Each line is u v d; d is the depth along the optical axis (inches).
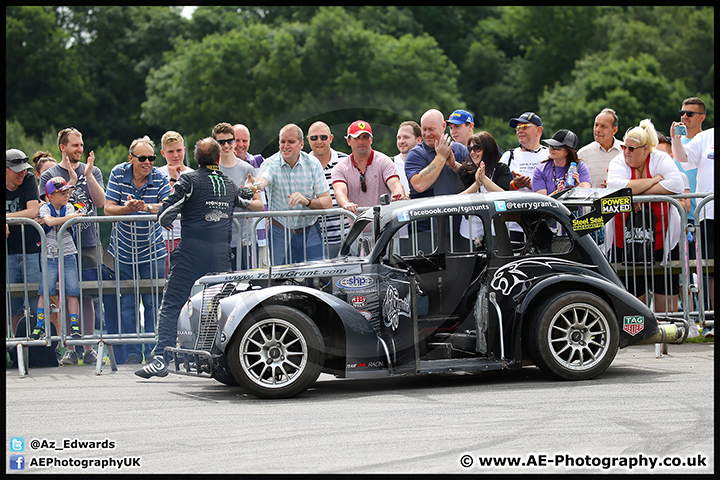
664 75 3964.1
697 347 532.7
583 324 410.3
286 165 462.6
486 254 407.8
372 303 408.8
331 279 410.6
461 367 398.6
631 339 418.0
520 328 403.5
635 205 535.5
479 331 410.6
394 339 405.4
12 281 534.9
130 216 528.7
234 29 3951.8
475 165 469.7
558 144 533.3
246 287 416.5
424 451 287.9
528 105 4195.4
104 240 550.9
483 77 4318.4
